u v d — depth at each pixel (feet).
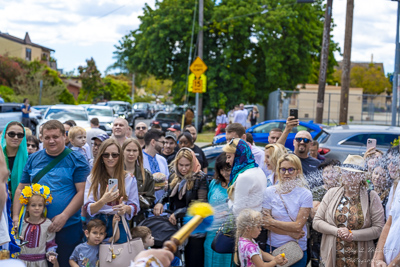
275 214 12.92
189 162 16.63
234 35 89.81
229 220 12.38
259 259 11.96
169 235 15.53
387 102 108.27
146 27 92.63
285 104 81.51
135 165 17.15
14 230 14.25
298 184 13.17
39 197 14.42
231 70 92.12
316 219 13.01
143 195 17.03
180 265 14.07
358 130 32.68
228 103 92.73
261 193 12.85
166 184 18.58
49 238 14.70
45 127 15.26
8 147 16.96
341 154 32.07
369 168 13.17
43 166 15.40
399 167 12.62
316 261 13.89
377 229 12.42
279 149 15.83
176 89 95.09
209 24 89.61
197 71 61.93
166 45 90.84
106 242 14.34
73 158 15.58
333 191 13.10
